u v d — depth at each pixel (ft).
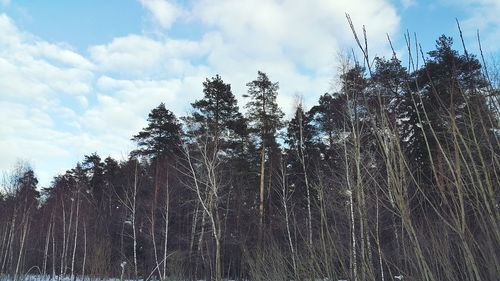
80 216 161.07
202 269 124.47
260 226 102.22
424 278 15.51
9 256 136.98
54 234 159.63
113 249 139.23
